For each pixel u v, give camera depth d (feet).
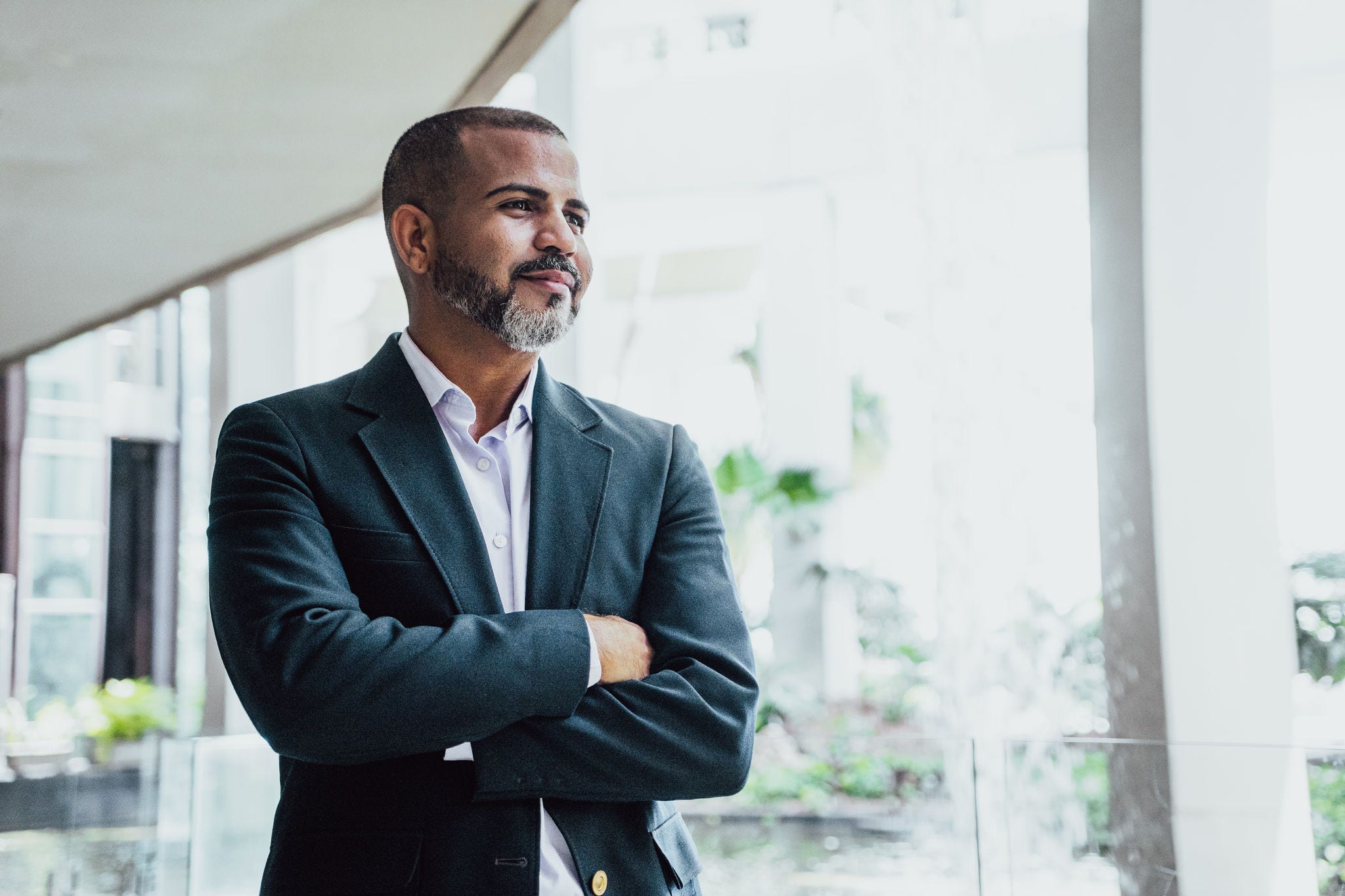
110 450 36.37
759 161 33.42
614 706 4.37
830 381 33.12
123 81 13.12
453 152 4.94
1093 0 11.02
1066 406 25.73
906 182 19.53
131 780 7.79
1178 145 10.87
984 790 6.68
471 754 4.31
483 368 5.01
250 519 4.49
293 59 12.77
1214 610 10.70
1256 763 6.13
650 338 41.22
